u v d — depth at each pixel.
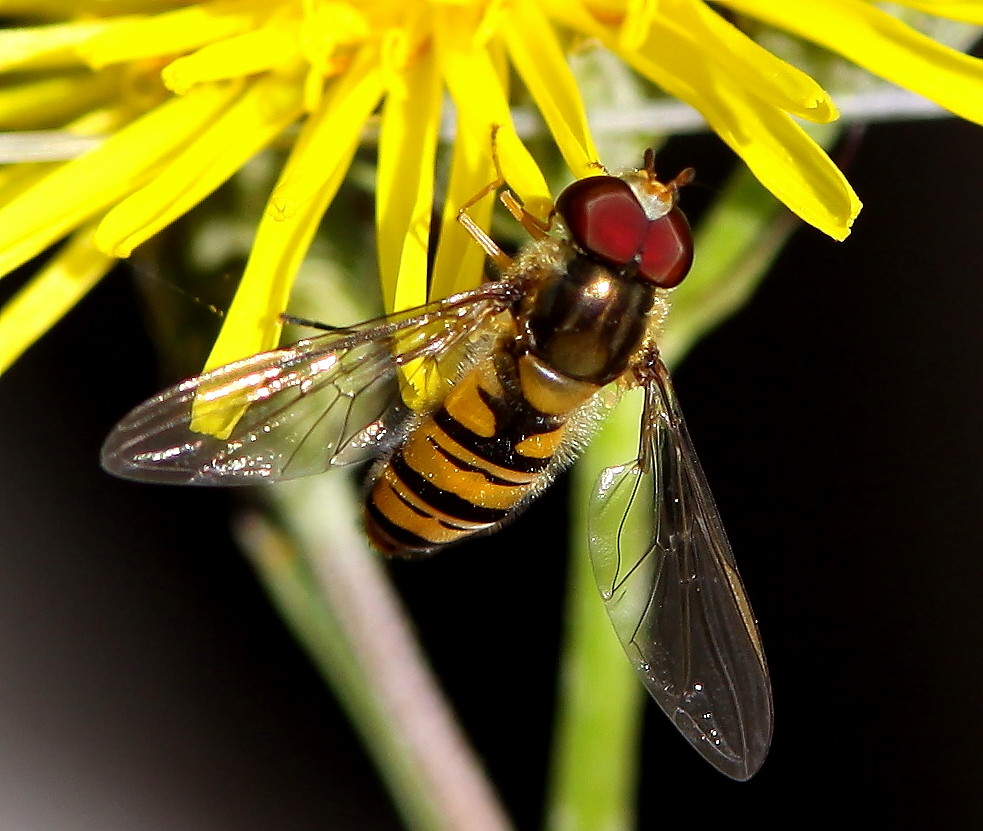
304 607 0.10
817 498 0.11
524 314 0.09
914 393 0.11
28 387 0.11
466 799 0.10
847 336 0.11
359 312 0.10
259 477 0.09
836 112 0.09
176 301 0.10
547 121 0.09
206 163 0.09
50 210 0.09
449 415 0.09
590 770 0.10
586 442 0.10
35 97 0.10
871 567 0.11
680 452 0.10
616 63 0.10
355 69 0.09
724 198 0.10
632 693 0.10
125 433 0.09
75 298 0.10
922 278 0.11
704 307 0.10
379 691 0.10
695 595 0.10
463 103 0.09
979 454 0.11
